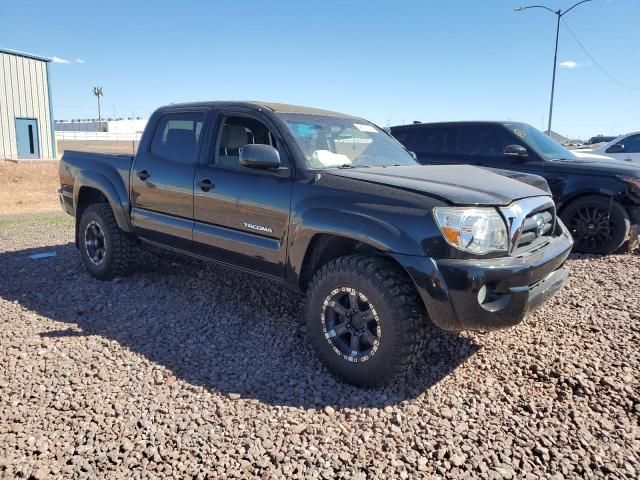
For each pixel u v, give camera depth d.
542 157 7.31
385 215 3.27
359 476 2.53
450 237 3.08
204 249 4.48
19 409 3.03
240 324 4.43
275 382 3.47
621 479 2.54
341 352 3.46
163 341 4.09
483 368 3.64
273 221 3.86
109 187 5.34
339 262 3.43
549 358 3.76
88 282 5.55
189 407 3.12
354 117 5.08
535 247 3.50
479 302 3.09
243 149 3.76
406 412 3.10
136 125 108.31
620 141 12.22
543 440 2.81
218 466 2.58
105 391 3.27
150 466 2.57
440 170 4.05
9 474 2.48
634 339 4.05
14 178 20.84
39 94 26.47
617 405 3.15
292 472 2.56
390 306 3.18
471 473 2.57
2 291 5.26
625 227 6.71
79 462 2.58
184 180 4.58
